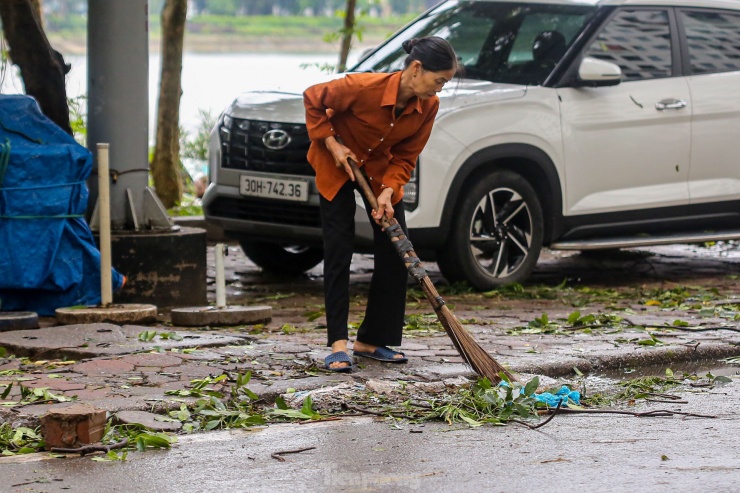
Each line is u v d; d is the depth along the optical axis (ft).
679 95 38.70
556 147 36.58
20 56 33.40
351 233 24.36
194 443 18.94
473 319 31.09
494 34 38.81
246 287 38.50
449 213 34.83
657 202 38.40
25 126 30.99
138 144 33.47
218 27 137.49
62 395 21.35
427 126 23.88
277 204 35.42
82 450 18.19
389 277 24.76
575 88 37.14
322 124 23.58
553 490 16.48
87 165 31.14
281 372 23.88
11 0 32.65
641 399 22.75
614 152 37.65
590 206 37.52
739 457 18.26
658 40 38.99
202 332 28.68
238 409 21.20
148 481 16.83
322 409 21.42
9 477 16.96
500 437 19.53
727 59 40.04
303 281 40.19
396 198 24.32
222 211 37.04
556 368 25.14
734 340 28.30
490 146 35.29
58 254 30.86
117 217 33.37
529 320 31.53
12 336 27.04
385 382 22.86
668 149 38.50
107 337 27.04
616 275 42.42
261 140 35.42
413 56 22.75
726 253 48.85
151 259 32.71
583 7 38.73
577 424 20.53
